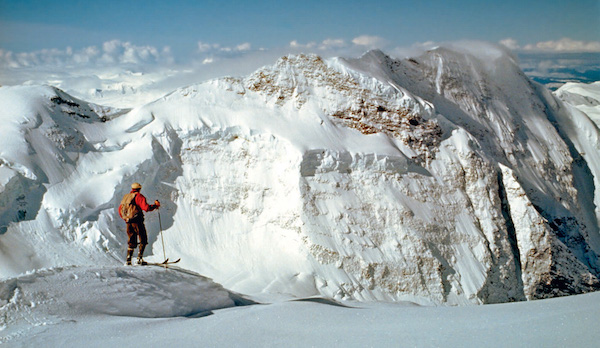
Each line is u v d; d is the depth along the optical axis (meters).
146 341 4.73
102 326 5.30
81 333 5.06
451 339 4.13
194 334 4.86
